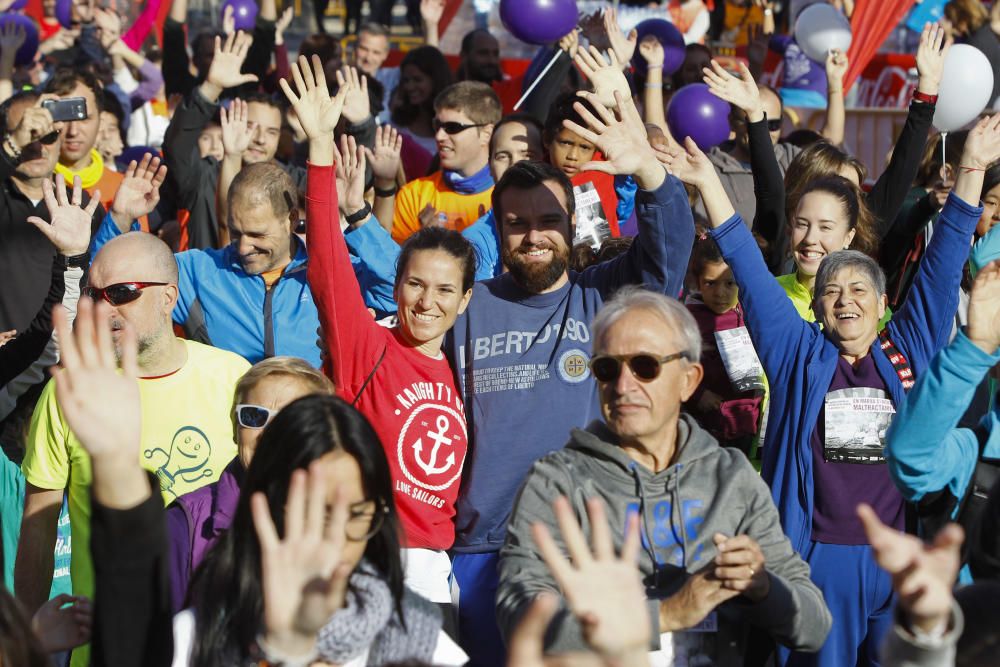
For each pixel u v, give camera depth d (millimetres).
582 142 9664
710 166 7168
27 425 7859
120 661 3891
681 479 5688
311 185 6906
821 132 14070
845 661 6902
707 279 8227
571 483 5648
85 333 3875
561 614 5051
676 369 5652
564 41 12391
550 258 6973
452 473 6828
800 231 8531
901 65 17797
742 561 5129
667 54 14219
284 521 4473
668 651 5789
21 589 6633
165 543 3982
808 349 7133
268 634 3820
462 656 4988
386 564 4676
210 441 6945
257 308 8508
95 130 11664
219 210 10594
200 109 11273
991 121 7445
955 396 5570
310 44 15562
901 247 10164
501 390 6883
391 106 14617
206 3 22734
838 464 6973
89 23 17156
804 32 14070
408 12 22953
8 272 10078
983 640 4059
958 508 6203
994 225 9109
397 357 6887
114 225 8992
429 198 10969
